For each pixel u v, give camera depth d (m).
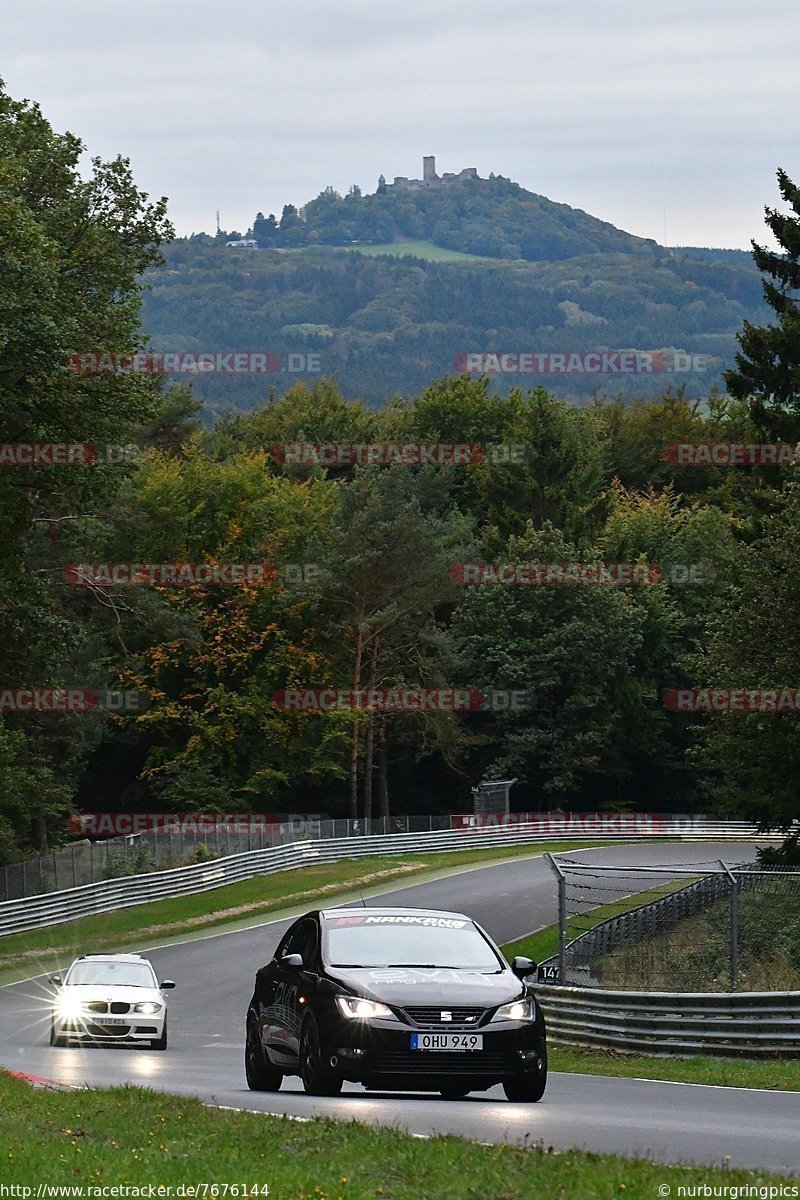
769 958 75.50
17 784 168.00
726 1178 24.62
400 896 154.00
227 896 157.12
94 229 117.31
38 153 111.19
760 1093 44.69
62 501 128.12
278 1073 44.62
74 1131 31.75
